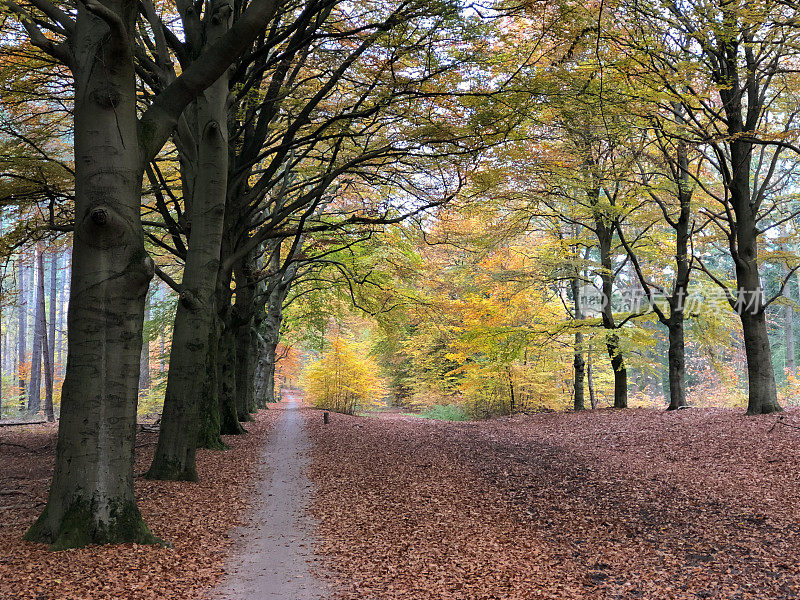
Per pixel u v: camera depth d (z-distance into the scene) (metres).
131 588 5.26
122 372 6.55
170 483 9.74
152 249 20.42
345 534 7.74
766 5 10.41
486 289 22.42
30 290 44.34
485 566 6.75
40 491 9.14
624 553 7.36
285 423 20.53
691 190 16.11
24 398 31.78
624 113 12.05
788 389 26.48
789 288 37.56
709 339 18.69
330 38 10.82
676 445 13.05
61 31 9.68
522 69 10.51
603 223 19.69
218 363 16.34
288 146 11.86
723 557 6.99
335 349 31.50
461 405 29.45
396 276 21.41
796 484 9.25
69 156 17.17
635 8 10.32
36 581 5.17
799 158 17.53
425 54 9.81
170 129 7.08
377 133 13.99
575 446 14.65
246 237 15.09
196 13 11.34
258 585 5.89
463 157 11.45
